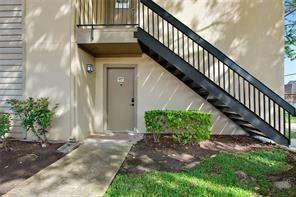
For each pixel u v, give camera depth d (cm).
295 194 341
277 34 728
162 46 608
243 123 707
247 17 734
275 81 727
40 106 588
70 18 617
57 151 544
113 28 622
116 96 782
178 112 593
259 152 557
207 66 739
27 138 632
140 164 480
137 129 764
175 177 409
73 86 618
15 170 448
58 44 621
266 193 350
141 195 347
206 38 743
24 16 634
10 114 624
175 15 749
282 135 591
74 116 620
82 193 359
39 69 627
